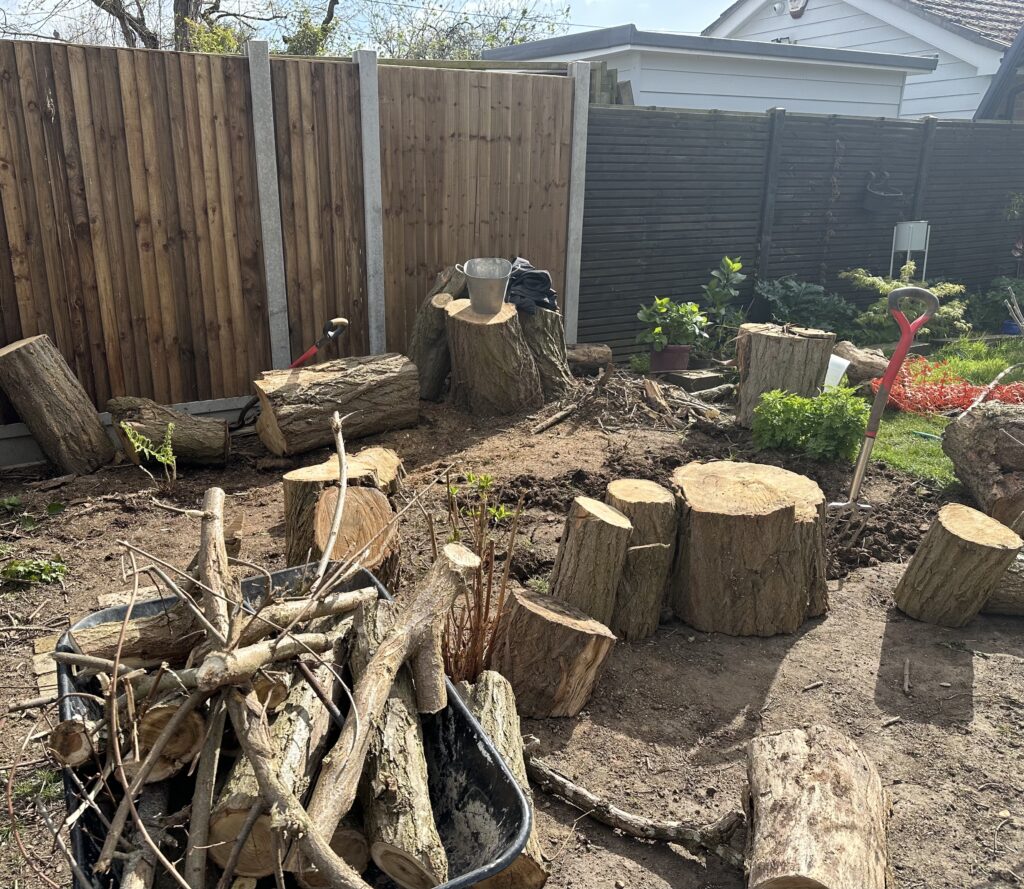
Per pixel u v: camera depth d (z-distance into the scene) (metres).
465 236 7.99
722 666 4.18
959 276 12.75
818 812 2.76
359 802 2.55
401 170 7.48
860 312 10.97
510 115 7.89
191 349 6.90
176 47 19.20
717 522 4.23
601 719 3.78
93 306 6.46
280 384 6.34
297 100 6.84
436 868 2.37
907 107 15.34
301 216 7.09
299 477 4.38
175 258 6.66
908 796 3.34
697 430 7.23
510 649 3.76
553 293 7.77
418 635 2.89
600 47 11.24
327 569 3.30
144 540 5.19
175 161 6.48
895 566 5.27
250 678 2.43
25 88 5.89
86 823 2.28
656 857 3.08
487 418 7.23
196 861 2.22
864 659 4.27
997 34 14.04
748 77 12.02
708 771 3.48
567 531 4.20
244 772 2.41
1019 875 2.97
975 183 12.37
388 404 6.73
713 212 9.93
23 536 5.19
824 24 16.06
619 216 9.17
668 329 9.02
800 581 4.40
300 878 2.33
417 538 5.11
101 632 2.92
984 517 4.63
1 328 6.21
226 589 2.89
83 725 2.34
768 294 10.24
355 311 7.57
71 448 6.03
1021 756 3.58
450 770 2.77
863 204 11.19
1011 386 8.05
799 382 6.95
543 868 2.74
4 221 6.04
